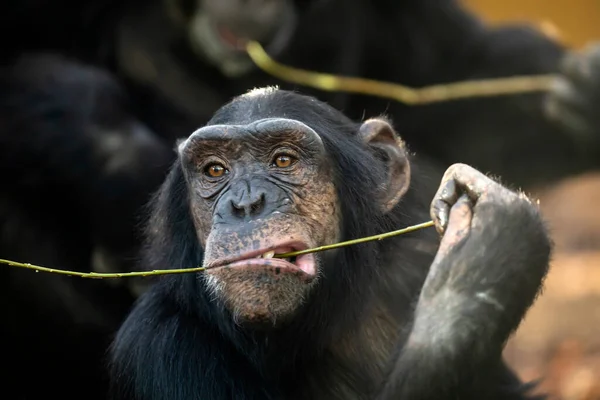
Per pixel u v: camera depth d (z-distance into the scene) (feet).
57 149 47.85
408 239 32.19
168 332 29.84
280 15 49.32
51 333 48.37
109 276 27.78
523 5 103.04
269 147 27.63
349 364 30.99
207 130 27.58
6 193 48.42
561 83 52.19
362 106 55.52
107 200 47.16
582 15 102.37
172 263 30.35
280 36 50.16
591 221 69.97
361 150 30.50
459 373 26.73
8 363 48.55
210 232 26.68
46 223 48.60
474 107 57.26
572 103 51.70
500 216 27.27
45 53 53.06
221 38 49.73
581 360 49.80
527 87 53.57
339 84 51.93
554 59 58.18
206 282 28.07
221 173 27.89
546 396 31.76
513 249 27.09
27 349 48.55
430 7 58.59
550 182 58.59
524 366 50.29
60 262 48.55
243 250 25.70
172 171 30.86
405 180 30.94
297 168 27.73
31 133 48.26
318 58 54.08
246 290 25.80
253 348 28.76
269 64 48.55
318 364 30.37
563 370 48.67
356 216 29.40
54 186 48.06
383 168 30.91
